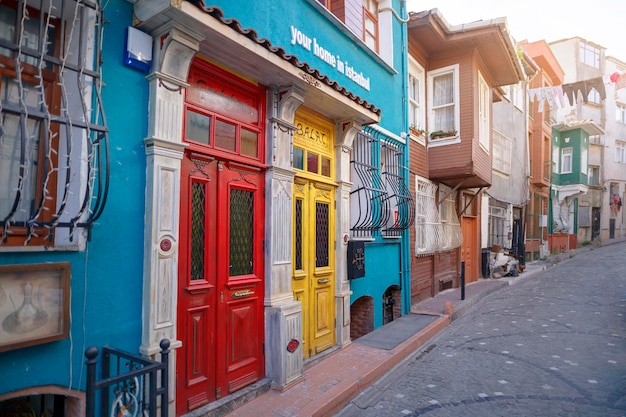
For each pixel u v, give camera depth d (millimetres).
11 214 2607
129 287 3514
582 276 14852
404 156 8914
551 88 11711
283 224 5152
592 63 29703
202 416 3961
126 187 3518
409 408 4723
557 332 7652
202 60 4227
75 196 3195
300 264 5684
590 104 28812
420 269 10031
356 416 4582
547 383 5270
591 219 29016
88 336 3203
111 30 3463
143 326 3578
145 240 3633
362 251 6805
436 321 8141
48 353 2955
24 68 3119
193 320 4055
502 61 11445
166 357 2979
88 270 3221
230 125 4602
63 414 3365
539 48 20875
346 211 6574
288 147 5242
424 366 6086
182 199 3990
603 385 5156
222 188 4453
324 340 6102
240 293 4609
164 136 3707
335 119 6410
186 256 4000
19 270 2758
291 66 4668
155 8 3416
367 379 5281
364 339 6902
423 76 10453
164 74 3693
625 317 8664
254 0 5090
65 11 3303
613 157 30297
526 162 18641
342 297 6391
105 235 3346
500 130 16031
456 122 10250
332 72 6621
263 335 4930
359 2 7859
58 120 2756
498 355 6434
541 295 11500
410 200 8539
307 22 6141
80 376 3129
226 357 4418
